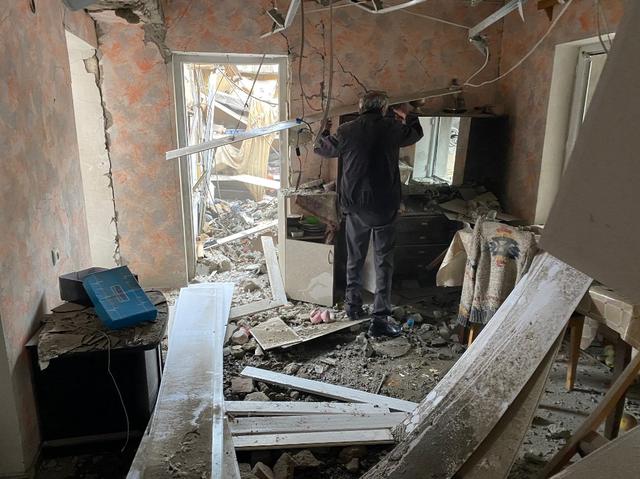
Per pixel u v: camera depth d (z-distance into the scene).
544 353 2.20
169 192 4.32
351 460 2.29
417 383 3.07
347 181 3.54
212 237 6.00
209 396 2.38
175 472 1.88
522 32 4.14
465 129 4.43
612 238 0.47
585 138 0.49
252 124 7.92
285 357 3.37
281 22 3.26
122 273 2.53
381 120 3.46
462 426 2.03
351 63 4.25
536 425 2.62
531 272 2.76
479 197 4.50
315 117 4.21
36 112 2.42
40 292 2.41
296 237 4.22
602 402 2.02
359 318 3.87
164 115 4.15
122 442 2.43
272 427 2.45
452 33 4.33
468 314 3.29
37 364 2.29
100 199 4.27
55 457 2.37
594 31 3.31
